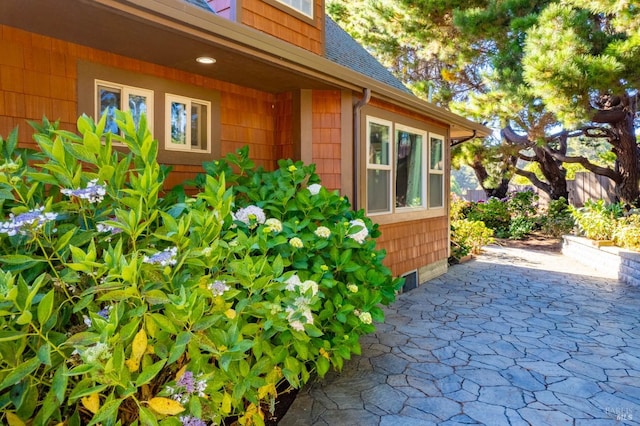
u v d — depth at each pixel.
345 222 3.40
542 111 8.39
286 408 2.73
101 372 1.62
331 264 3.23
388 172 5.60
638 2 5.64
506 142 12.01
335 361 2.90
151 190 2.17
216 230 2.31
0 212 2.03
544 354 3.62
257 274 2.28
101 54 3.34
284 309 2.40
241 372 2.18
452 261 8.26
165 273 1.98
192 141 4.03
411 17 10.05
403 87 7.09
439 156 7.03
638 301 5.42
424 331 4.22
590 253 7.96
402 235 5.94
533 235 12.34
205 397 1.96
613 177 10.86
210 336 2.04
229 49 3.19
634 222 7.66
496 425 2.53
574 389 2.99
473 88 11.29
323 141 4.68
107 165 2.19
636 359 3.52
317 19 4.99
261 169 4.06
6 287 1.55
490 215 12.76
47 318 1.63
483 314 4.83
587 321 4.57
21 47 2.94
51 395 1.64
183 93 3.89
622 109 9.12
